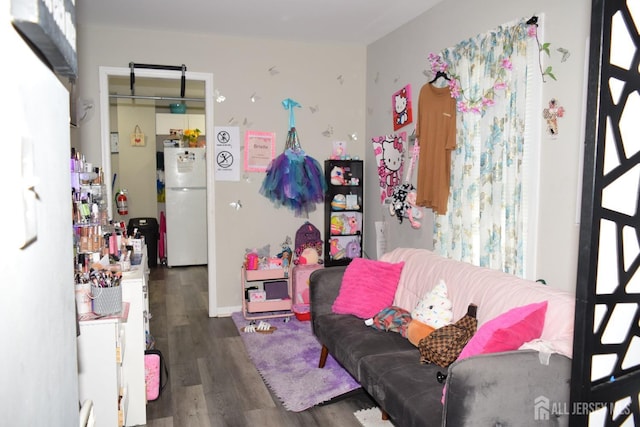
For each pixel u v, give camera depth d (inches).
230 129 165.5
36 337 27.1
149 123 254.7
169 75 157.8
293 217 173.9
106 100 153.0
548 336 70.1
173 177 242.8
